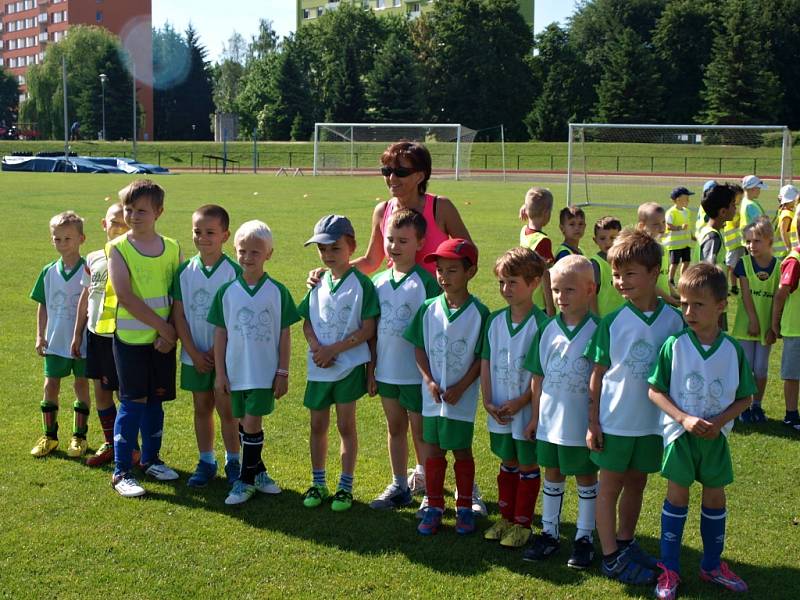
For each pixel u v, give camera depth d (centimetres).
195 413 558
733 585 425
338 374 520
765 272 695
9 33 11869
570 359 455
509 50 7719
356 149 5066
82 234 605
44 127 8325
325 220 525
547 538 463
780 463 602
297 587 421
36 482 546
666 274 755
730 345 429
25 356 857
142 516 500
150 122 9794
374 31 8175
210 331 550
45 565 436
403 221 513
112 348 557
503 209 2548
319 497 524
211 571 434
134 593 411
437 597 414
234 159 6512
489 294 1195
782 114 6869
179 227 1948
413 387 520
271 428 664
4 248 1577
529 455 473
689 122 7144
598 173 4219
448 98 7681
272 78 7756
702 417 423
